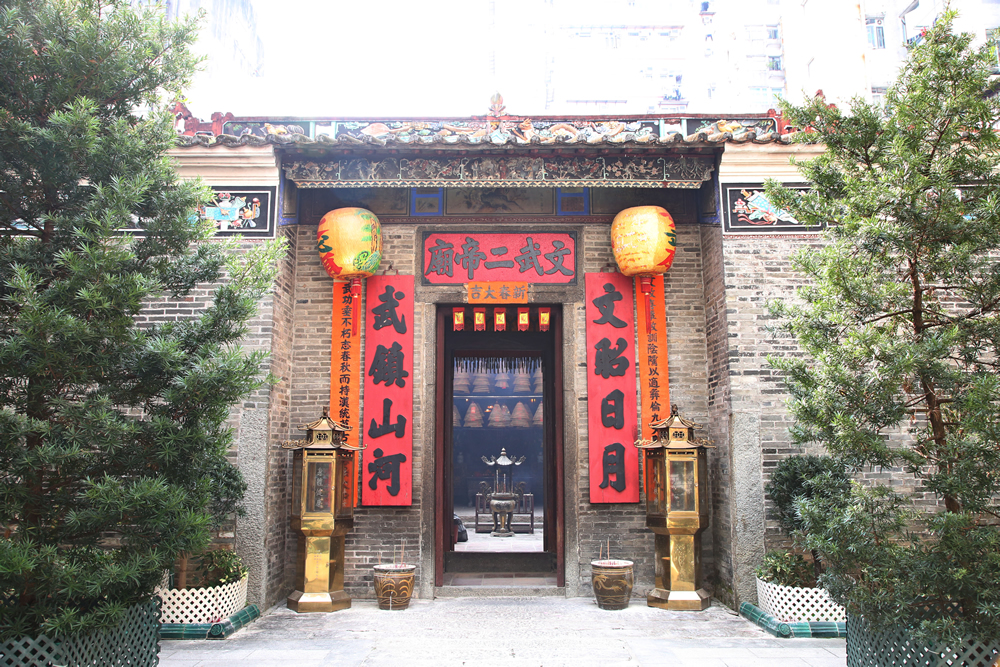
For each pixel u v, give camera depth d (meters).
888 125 4.30
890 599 3.95
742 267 7.37
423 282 8.12
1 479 3.89
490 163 7.49
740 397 7.17
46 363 3.84
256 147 7.24
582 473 7.82
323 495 7.07
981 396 3.71
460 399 17.27
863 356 4.09
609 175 7.50
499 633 6.24
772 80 22.67
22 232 4.46
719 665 5.38
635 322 8.03
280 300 7.55
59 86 4.24
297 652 5.68
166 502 3.98
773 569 6.54
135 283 4.05
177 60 4.67
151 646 4.63
